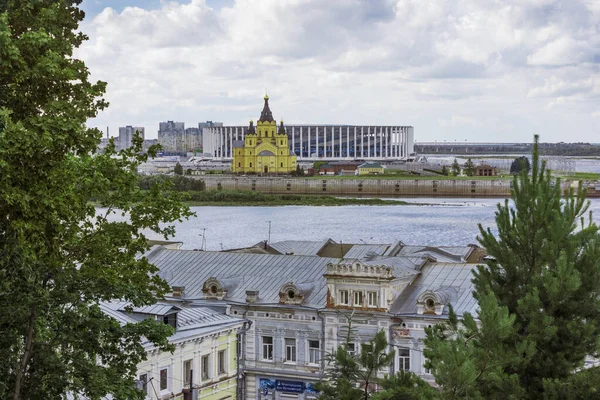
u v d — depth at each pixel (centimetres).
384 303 8725
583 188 5016
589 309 4741
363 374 4512
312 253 12275
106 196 4728
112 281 4612
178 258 10681
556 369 4594
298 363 9031
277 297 9381
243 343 9169
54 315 4503
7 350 4416
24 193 4012
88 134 4309
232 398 8888
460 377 3888
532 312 4591
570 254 4800
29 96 4400
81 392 5256
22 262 4225
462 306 8638
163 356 7912
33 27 4484
